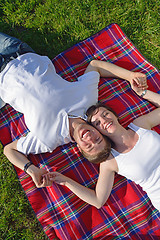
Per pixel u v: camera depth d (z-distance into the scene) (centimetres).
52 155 272
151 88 287
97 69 280
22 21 316
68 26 312
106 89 289
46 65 255
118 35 302
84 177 268
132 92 289
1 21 315
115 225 256
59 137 251
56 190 261
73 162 271
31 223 271
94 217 258
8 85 248
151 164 237
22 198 276
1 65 262
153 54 307
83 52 300
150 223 257
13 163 255
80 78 268
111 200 263
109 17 314
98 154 227
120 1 313
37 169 253
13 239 266
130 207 261
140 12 313
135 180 245
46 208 260
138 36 312
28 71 246
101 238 254
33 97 242
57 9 314
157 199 240
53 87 246
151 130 249
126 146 240
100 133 233
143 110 280
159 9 311
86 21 315
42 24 315
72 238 250
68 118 244
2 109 286
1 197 276
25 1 317
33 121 244
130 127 250
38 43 313
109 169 245
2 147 287
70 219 255
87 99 252
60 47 313
